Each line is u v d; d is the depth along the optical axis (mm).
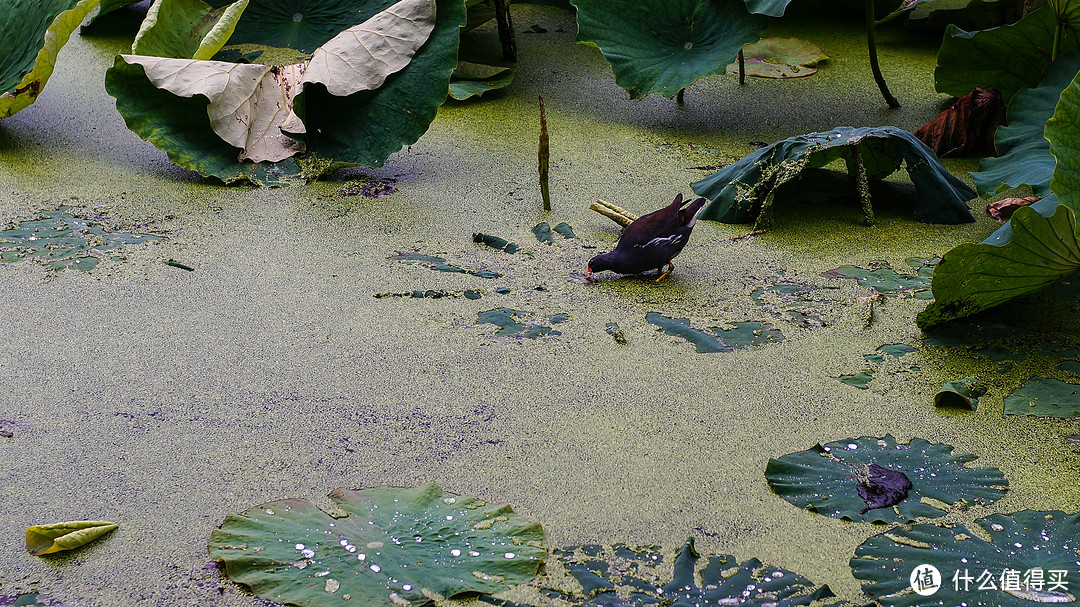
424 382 9328
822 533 8969
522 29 12461
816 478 9078
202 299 9594
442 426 9203
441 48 10211
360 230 9938
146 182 10172
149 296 9594
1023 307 9617
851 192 10219
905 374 9375
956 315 9508
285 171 10211
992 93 10438
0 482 9047
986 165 9938
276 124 10258
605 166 10344
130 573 8875
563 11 13289
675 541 8953
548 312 9586
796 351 9453
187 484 9055
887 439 9180
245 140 10203
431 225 9977
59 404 9234
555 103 10828
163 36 10461
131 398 9258
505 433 9188
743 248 9898
